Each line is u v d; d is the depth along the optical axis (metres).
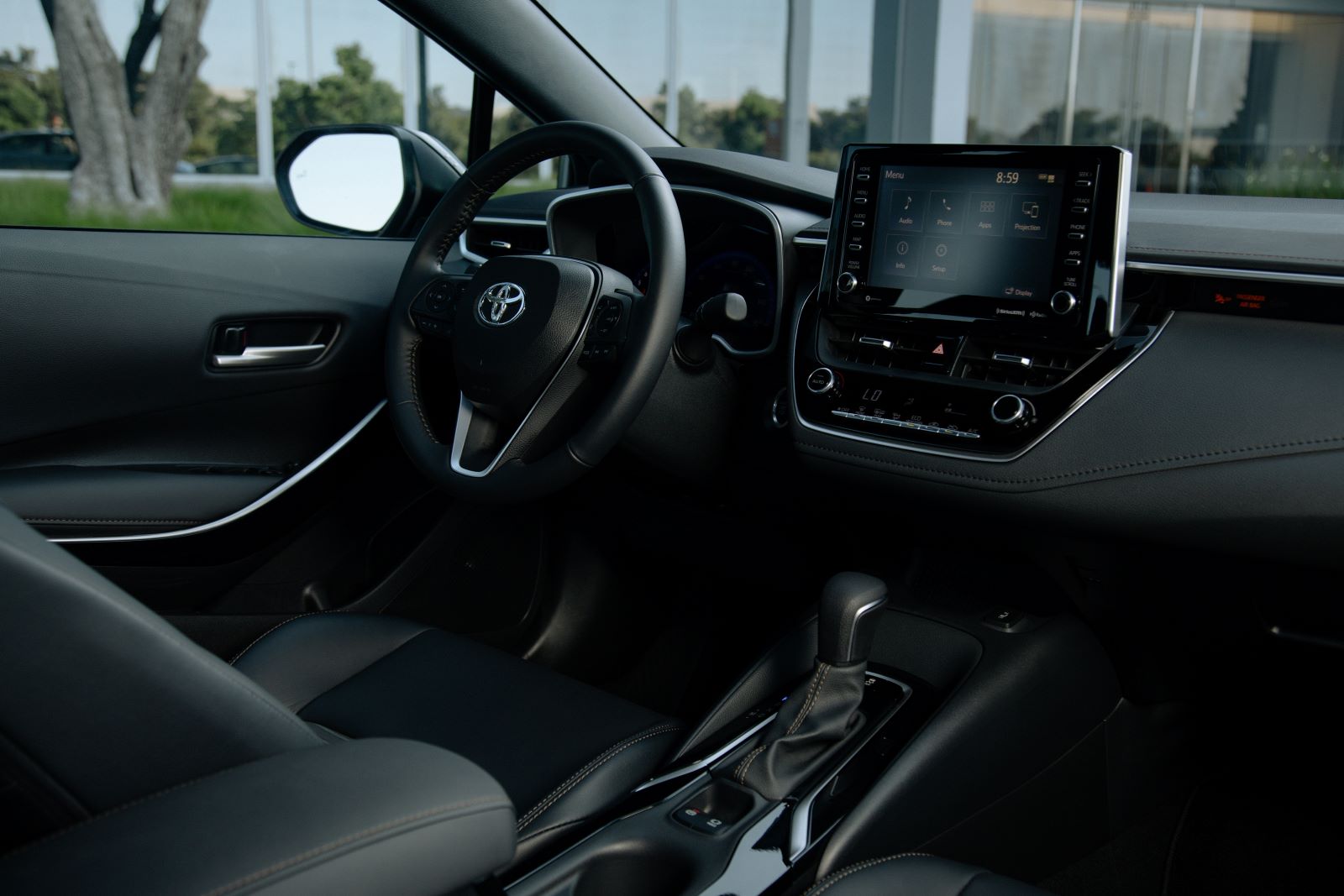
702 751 1.13
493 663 1.24
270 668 1.23
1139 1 8.04
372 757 0.58
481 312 1.32
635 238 1.65
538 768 1.08
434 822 0.55
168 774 0.53
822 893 0.80
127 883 0.46
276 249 1.72
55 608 0.49
